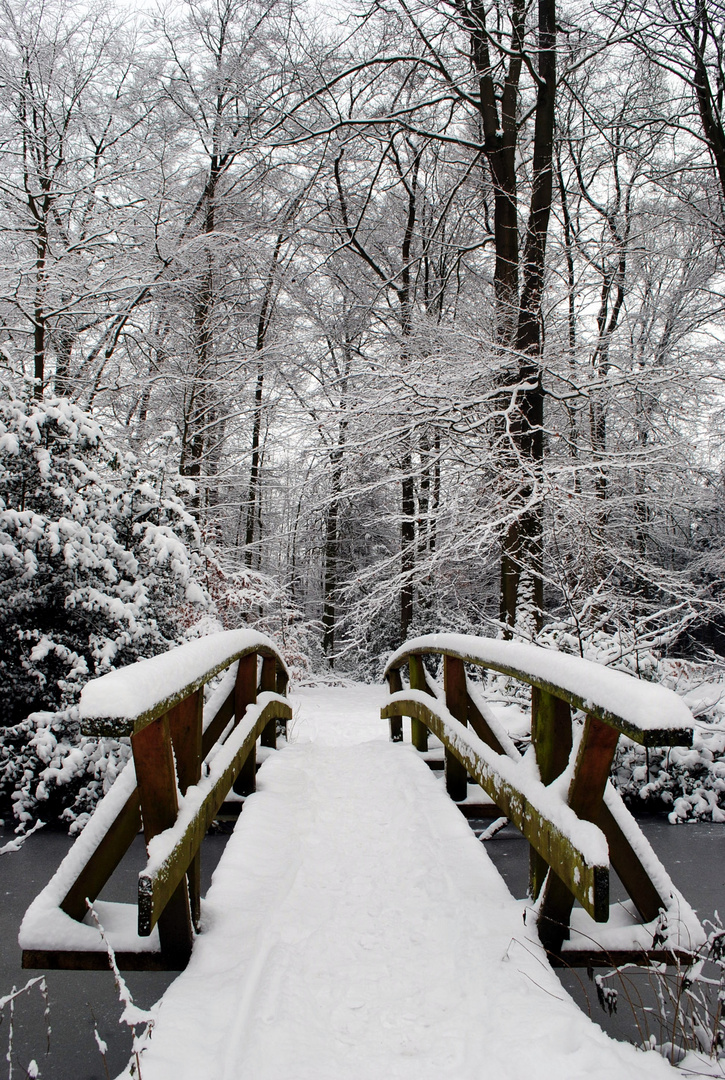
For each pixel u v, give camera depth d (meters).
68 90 11.05
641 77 11.92
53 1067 2.31
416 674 5.82
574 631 6.59
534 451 8.69
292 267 15.81
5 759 5.26
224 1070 1.79
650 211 12.54
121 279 10.47
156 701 2.03
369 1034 2.04
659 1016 2.26
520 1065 1.78
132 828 2.53
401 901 2.94
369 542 21.48
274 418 14.52
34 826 4.94
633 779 5.92
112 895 3.79
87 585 5.89
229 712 4.59
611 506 8.68
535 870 2.80
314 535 16.55
